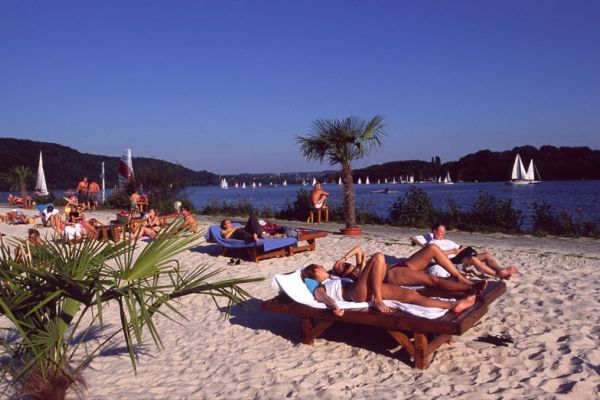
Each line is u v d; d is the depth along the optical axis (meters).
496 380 5.12
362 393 5.03
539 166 131.50
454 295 6.32
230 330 7.28
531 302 7.55
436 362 5.67
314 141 16.11
